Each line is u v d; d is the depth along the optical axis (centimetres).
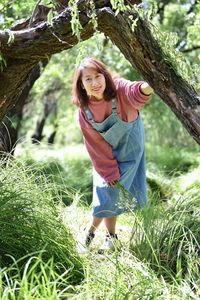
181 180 695
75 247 372
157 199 542
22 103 624
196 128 287
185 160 1076
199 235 390
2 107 373
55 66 1148
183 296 302
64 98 1595
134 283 315
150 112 1335
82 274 337
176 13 1033
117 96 383
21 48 331
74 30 285
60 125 1603
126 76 1108
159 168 993
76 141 1909
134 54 301
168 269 355
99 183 412
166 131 1516
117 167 404
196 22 615
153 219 418
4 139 556
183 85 294
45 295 280
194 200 445
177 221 392
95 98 383
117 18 299
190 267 342
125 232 439
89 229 413
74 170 853
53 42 326
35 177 457
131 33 296
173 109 296
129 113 387
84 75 375
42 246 349
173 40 298
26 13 560
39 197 405
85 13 309
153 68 297
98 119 389
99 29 315
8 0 517
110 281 318
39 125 1533
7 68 344
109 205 406
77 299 298
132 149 407
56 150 1252
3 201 366
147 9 314
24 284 287
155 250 372
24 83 371
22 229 354
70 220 438
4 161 450
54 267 342
